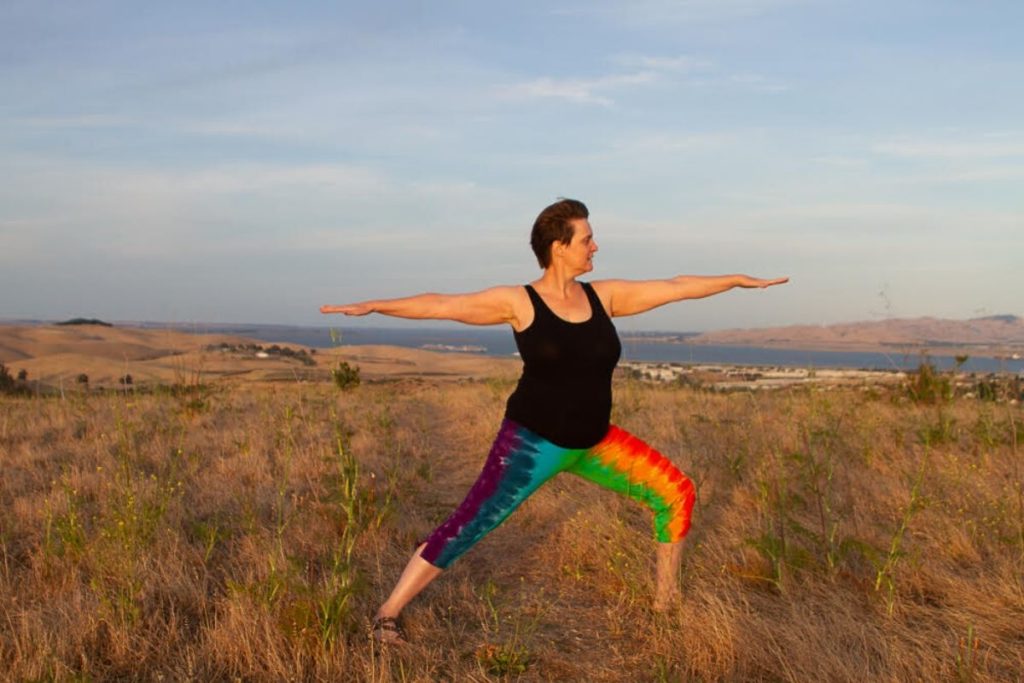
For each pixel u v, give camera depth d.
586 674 3.97
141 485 6.49
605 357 4.20
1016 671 3.78
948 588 4.75
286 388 16.38
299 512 6.20
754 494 6.70
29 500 6.59
